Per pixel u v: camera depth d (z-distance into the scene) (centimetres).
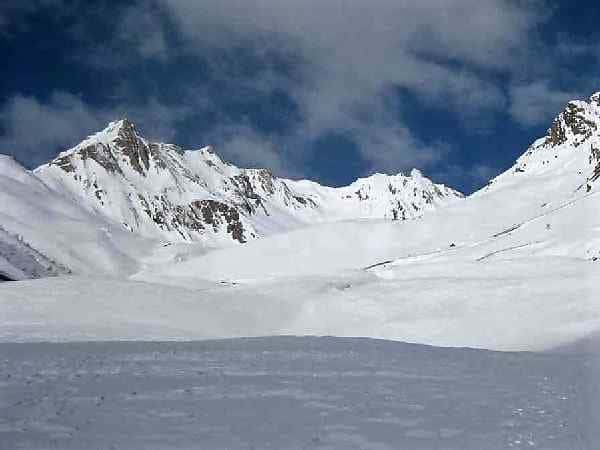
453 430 1075
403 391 1450
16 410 1209
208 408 1242
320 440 1007
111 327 4366
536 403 1310
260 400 1324
